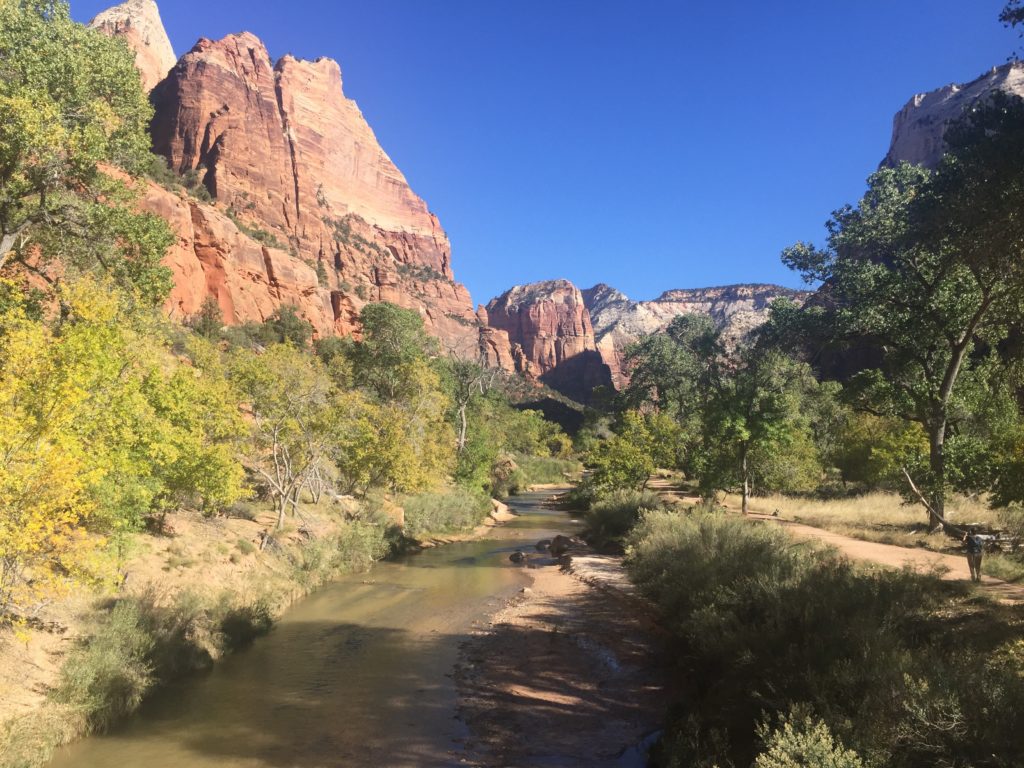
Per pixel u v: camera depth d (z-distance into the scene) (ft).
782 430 83.66
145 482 43.11
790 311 78.69
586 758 25.80
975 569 33.04
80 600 35.01
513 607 52.19
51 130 50.37
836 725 18.02
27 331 30.73
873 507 83.10
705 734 25.02
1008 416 65.46
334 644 42.22
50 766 24.82
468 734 28.27
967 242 39.40
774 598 30.71
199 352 79.92
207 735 28.04
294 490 72.90
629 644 40.93
